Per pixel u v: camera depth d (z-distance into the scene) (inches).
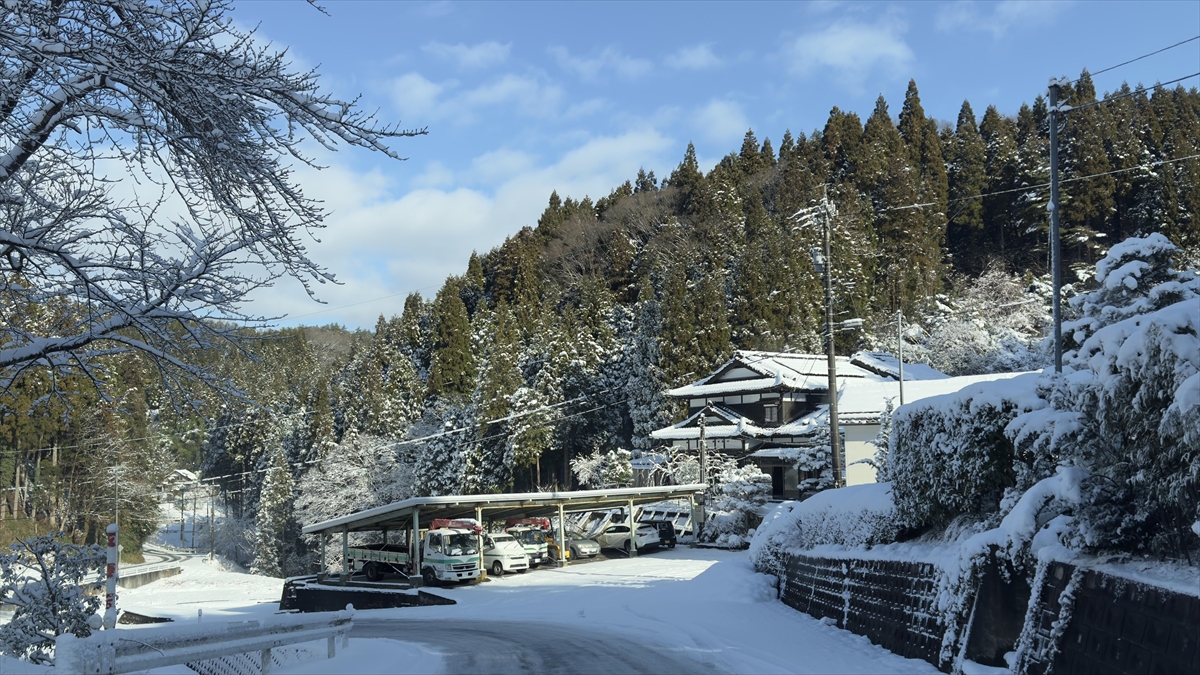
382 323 4035.4
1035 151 3184.1
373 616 990.4
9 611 1067.9
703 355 2297.0
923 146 3870.6
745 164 4195.4
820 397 1989.4
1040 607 377.1
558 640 624.1
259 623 417.1
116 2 287.1
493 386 2440.9
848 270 2723.9
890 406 1443.2
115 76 287.1
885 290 2881.4
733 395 2058.3
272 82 305.4
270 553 2824.8
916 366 2087.8
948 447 523.2
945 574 462.0
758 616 709.3
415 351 3698.3
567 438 2615.7
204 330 339.0
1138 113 3336.6
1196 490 313.0
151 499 2496.3
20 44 253.9
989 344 2337.6
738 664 488.1
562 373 2667.3
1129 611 314.7
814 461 1673.2
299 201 325.1
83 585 476.7
